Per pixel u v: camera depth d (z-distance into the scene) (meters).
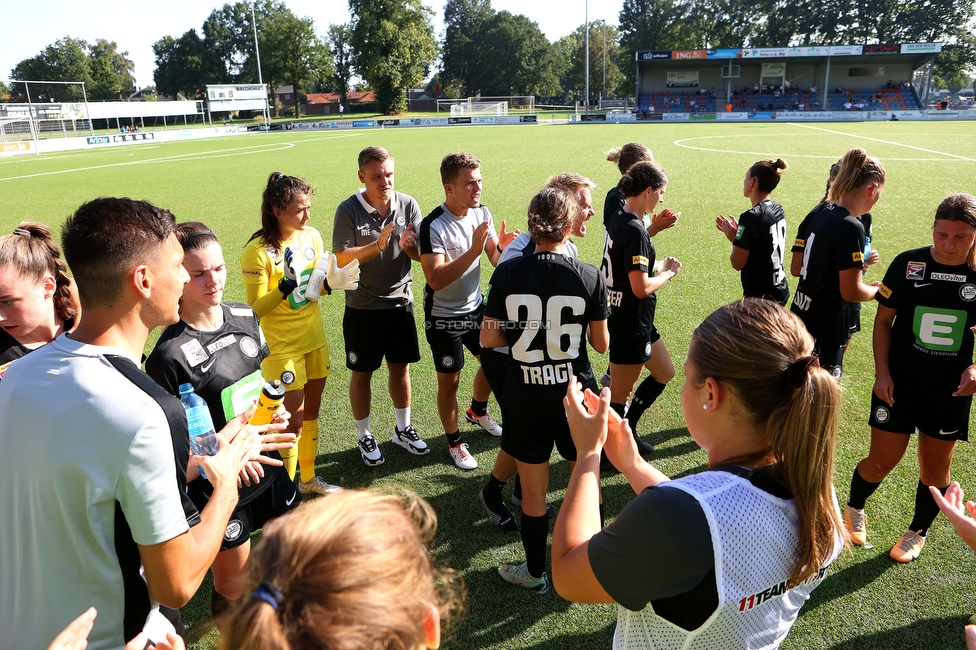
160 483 1.50
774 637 1.28
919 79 64.69
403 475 4.03
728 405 1.28
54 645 1.31
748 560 1.15
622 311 3.87
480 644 2.67
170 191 16.81
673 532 1.13
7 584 1.57
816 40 69.25
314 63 82.12
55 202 15.69
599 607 2.87
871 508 3.52
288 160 24.36
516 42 91.19
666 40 74.81
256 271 3.45
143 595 1.64
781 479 1.25
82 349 1.51
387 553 0.85
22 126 43.25
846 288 3.47
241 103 54.06
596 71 97.06
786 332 1.25
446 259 3.89
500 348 3.13
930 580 2.95
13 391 1.50
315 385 3.83
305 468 3.89
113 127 69.25
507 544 3.32
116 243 1.50
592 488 1.44
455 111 54.56
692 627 1.20
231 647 0.83
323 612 0.78
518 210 12.30
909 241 9.12
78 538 1.48
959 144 23.00
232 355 2.63
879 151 21.03
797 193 13.38
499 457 3.29
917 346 2.93
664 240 9.87
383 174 3.95
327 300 7.72
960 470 3.85
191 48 91.00
